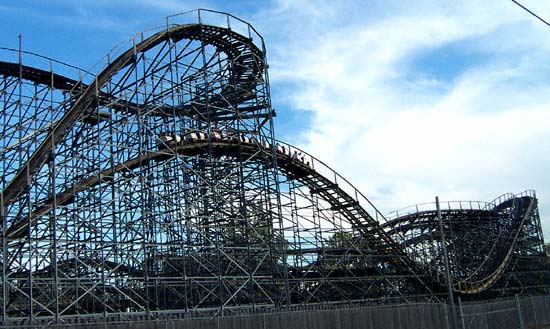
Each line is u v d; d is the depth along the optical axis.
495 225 67.69
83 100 35.81
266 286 44.44
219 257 36.66
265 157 43.38
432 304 38.50
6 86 40.00
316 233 46.47
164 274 40.78
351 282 49.34
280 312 32.31
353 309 34.25
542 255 70.81
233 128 42.78
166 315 34.69
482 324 36.28
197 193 41.44
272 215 42.66
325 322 32.81
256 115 44.62
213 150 43.12
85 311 34.75
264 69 45.22
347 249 47.34
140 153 36.50
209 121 40.88
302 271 46.41
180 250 38.91
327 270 48.72
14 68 40.06
